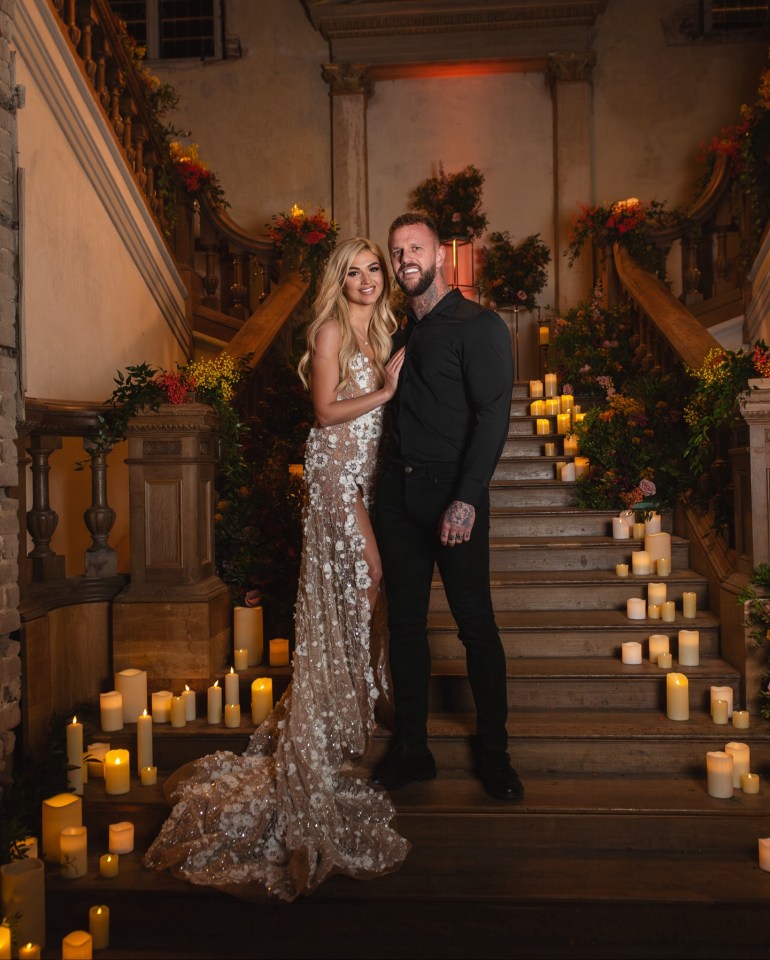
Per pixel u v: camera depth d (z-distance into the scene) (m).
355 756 3.05
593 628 3.54
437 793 2.85
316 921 2.52
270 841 2.70
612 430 4.52
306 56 9.27
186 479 3.47
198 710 3.42
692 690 3.27
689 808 2.71
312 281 6.91
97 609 3.56
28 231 3.76
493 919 2.48
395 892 2.52
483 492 2.66
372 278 2.91
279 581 4.07
